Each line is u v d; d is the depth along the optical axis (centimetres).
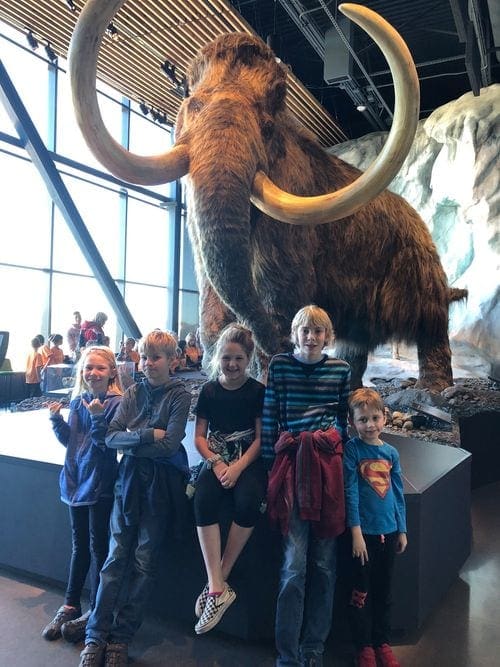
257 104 276
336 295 375
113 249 1219
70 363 718
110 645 181
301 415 186
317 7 800
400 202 448
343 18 848
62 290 1039
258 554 199
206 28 746
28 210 974
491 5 792
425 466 259
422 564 214
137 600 186
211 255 234
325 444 178
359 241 387
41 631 208
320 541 181
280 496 178
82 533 210
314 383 189
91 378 211
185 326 1475
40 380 713
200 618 178
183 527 197
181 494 197
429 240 462
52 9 722
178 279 1354
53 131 1020
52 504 241
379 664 185
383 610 188
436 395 443
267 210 254
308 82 1140
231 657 194
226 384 199
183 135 268
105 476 204
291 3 795
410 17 876
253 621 202
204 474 192
